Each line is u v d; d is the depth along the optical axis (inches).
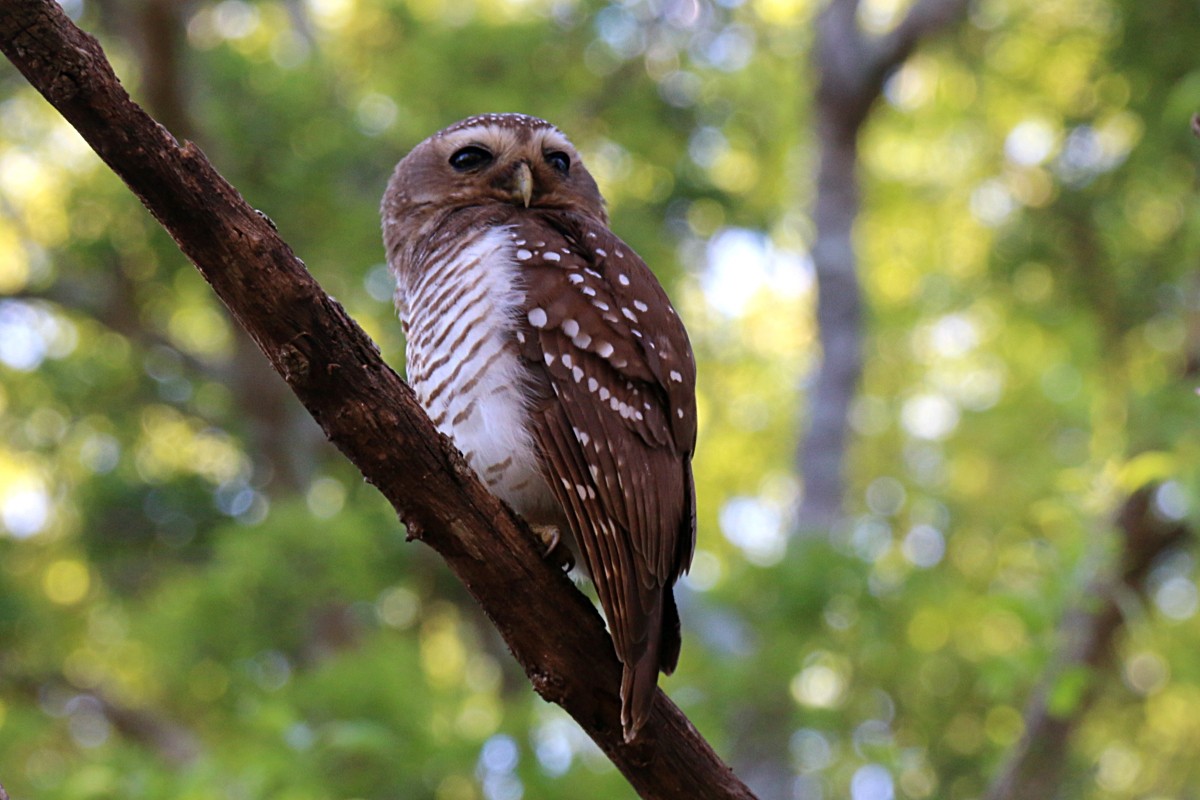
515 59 676.1
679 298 697.0
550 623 193.5
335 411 180.5
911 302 834.2
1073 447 698.2
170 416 738.8
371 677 434.9
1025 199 708.7
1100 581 381.4
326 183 638.5
